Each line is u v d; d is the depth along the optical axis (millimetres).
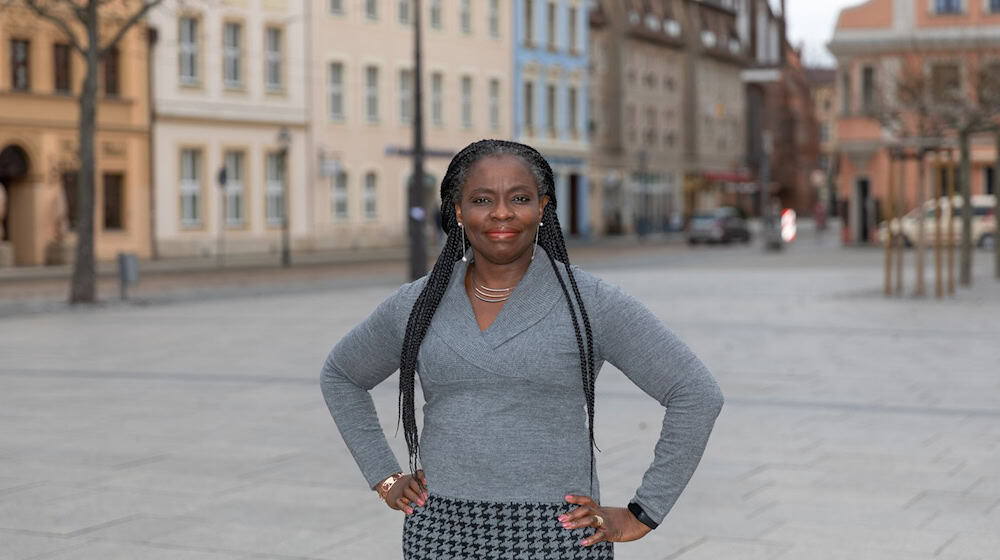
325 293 27922
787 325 18891
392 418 10633
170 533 6895
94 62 24234
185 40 44156
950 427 10133
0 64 38312
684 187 80438
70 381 13211
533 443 3164
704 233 59625
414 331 3244
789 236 50750
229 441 9633
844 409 11047
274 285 30438
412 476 3359
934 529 6945
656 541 6719
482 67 59438
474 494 3176
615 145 71750
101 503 7590
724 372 13562
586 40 68562
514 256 3221
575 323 3172
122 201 41938
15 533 6902
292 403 11578
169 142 43406
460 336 3203
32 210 39594
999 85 34969
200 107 44406
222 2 43188
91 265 24203
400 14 54219
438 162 56312
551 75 65250
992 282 27703
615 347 3256
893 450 9172
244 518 7211
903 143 23797
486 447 3162
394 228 53875
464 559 3193
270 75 47844
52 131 39844
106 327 19719
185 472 8477
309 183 49219
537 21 64062
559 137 66000
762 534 6848
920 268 23875
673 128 79125
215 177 45250
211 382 13039
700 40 81938
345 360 3494
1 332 19000
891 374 13328
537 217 3229
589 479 3250
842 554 6461
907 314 20547
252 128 46594
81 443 9570
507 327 3182
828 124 143875
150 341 17406
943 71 40344
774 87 100625
